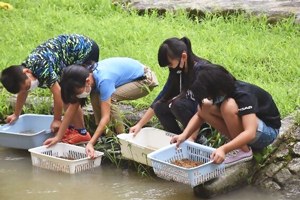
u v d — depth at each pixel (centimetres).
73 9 1316
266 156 746
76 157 807
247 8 1198
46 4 1331
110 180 764
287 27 1124
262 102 717
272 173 735
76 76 745
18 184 760
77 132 833
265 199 700
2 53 1082
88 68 796
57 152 819
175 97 786
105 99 789
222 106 695
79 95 759
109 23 1196
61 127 805
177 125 809
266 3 1215
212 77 674
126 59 848
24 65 800
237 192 717
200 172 682
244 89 703
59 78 841
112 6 1317
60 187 748
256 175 740
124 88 831
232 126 697
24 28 1186
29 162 827
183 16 1216
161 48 753
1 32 1184
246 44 1064
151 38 1116
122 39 1123
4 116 927
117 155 818
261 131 704
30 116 888
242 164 726
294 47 1047
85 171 790
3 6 1305
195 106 774
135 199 710
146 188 739
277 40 1073
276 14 1164
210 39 1105
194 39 1096
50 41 836
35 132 889
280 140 767
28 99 940
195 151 740
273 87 888
